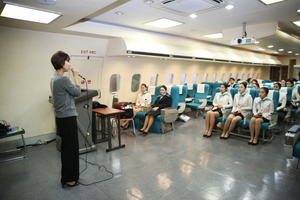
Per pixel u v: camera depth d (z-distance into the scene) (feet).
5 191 9.71
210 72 33.12
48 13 10.64
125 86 22.08
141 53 18.10
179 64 26.68
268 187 9.74
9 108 15.23
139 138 17.76
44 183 10.43
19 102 15.58
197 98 25.98
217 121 18.20
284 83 25.49
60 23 12.74
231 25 19.11
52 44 15.90
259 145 15.70
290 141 9.27
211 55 27.40
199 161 12.85
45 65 16.11
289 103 19.89
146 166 12.19
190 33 22.72
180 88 23.09
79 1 8.91
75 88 9.34
